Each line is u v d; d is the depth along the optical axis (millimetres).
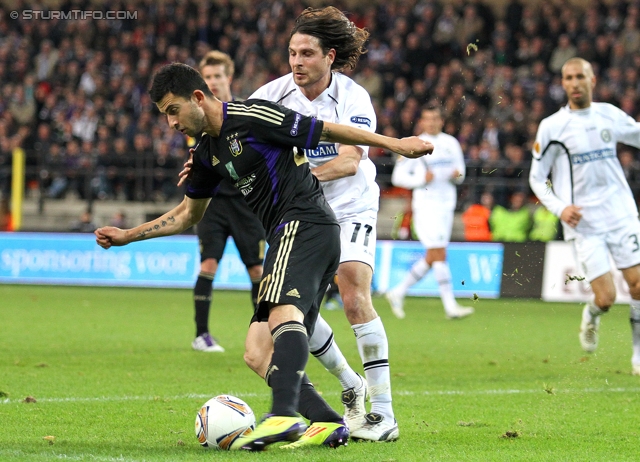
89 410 19734
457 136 69438
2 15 90125
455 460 14844
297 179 15398
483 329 40312
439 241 44000
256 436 14023
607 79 72500
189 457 14430
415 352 32250
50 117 82188
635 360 27562
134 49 84188
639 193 61312
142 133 74688
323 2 85312
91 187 69812
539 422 19156
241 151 15234
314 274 15070
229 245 60500
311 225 15258
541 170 28422
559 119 28078
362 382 17828
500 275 55438
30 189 76062
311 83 17812
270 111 15141
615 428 18516
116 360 28594
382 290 57406
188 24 85125
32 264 63688
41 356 29234
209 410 15414
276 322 14742
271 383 14359
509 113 68375
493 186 63344
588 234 27922
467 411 20562
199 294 31266
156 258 61469
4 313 43812
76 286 63375
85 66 84625
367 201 18125
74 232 63344
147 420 18609
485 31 79250
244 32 84500
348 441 16453
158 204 71625
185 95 14859
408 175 43500
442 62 77125
